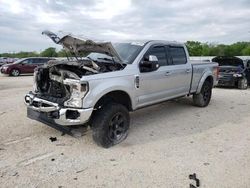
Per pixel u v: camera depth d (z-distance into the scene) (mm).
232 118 6691
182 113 7121
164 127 5875
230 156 4320
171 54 6230
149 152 4469
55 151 4473
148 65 5176
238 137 5246
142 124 6082
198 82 7273
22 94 9938
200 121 6383
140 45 5527
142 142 4930
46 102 4512
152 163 4051
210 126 5992
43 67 4938
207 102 7957
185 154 4395
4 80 16047
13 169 3824
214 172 3781
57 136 5168
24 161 4086
